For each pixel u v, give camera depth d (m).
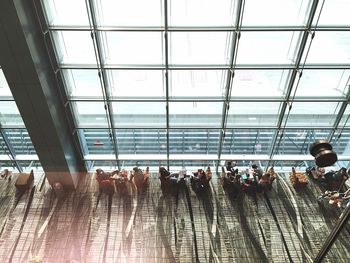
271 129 12.34
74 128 12.04
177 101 11.37
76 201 12.49
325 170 13.41
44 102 10.05
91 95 11.40
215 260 10.70
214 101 11.38
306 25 9.57
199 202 12.39
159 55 10.36
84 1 9.23
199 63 10.49
